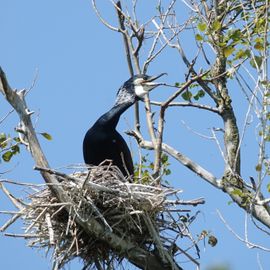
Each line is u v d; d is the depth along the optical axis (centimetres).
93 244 1281
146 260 1286
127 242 1282
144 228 1289
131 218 1269
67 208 1231
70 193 1229
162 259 1273
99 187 1247
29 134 1222
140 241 1294
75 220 1243
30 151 1238
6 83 1202
